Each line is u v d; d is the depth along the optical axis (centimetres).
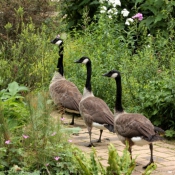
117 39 742
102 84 687
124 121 514
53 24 789
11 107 538
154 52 713
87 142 589
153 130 503
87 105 580
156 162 528
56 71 662
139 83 662
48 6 791
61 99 635
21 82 623
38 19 779
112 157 434
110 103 683
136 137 505
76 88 650
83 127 647
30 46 645
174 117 618
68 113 714
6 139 473
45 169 474
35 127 477
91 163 447
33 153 473
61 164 470
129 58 710
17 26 690
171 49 724
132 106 649
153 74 671
